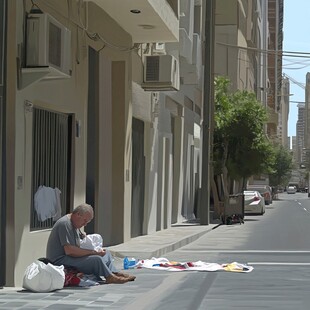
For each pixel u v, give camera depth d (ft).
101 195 81.51
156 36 89.92
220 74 260.62
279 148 529.45
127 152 88.84
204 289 51.75
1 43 48.73
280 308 43.80
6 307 41.73
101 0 70.64
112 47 79.82
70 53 58.70
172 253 84.74
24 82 51.52
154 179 112.16
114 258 72.84
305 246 94.27
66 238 50.14
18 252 50.90
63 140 63.05
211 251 87.30
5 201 49.44
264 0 498.28
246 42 310.65
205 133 138.31
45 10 56.18
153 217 111.86
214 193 168.76
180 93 138.92
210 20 137.18
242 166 182.50
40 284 47.37
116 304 44.24
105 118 84.43
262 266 68.28
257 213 196.34
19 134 51.13
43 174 57.98
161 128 119.24
